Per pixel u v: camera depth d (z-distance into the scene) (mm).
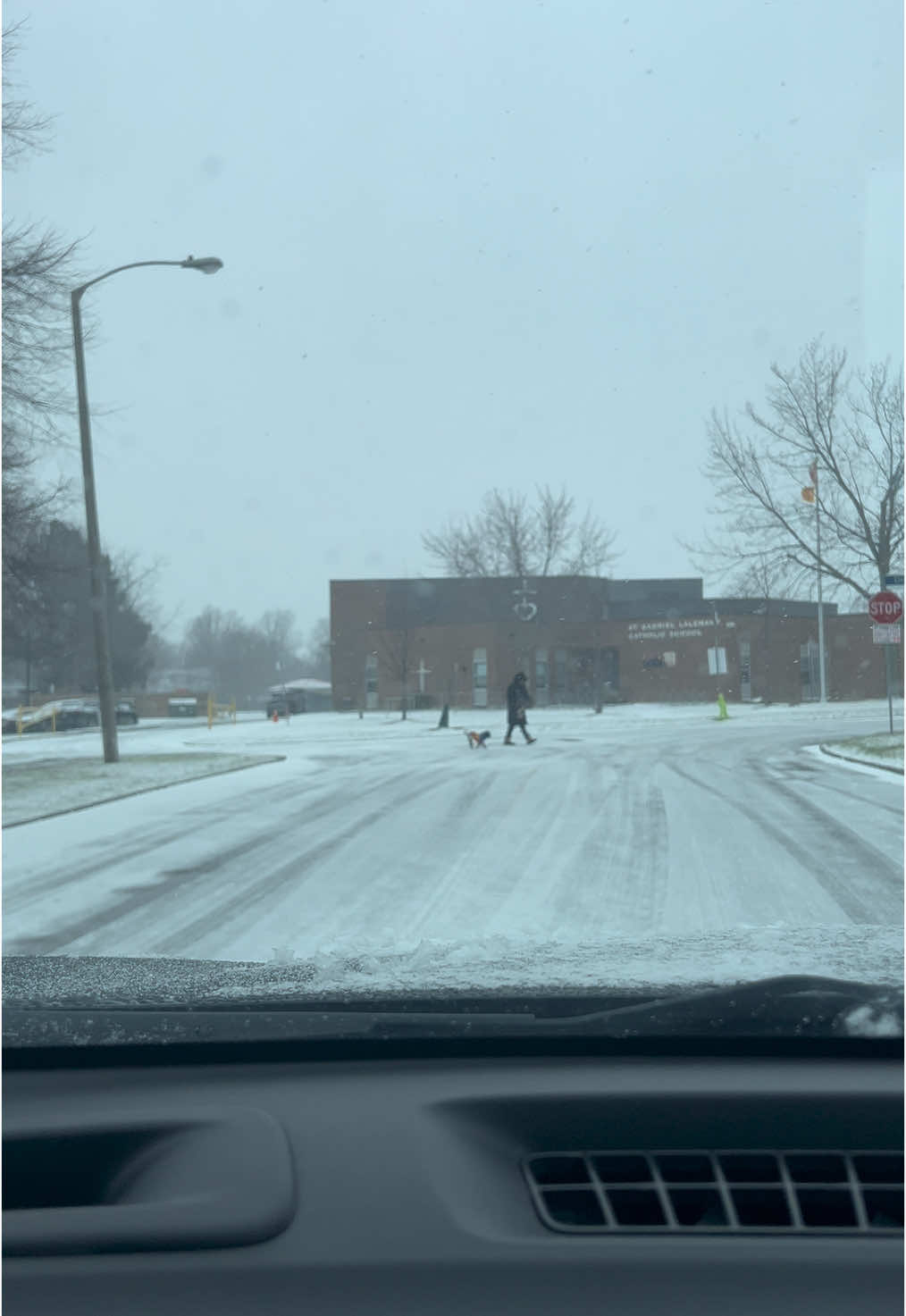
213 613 114375
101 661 23547
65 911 9297
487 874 10586
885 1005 2385
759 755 24266
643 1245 1847
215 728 46719
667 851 11648
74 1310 1752
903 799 15953
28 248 17719
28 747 33906
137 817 15383
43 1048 2385
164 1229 1839
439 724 42875
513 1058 2402
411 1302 1751
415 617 62188
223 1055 2414
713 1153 2092
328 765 24062
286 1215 1870
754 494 26156
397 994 2703
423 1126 2129
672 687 53938
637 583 62250
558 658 59469
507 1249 1828
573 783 18906
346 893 9805
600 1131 2141
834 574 25859
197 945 7926
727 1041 2354
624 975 2861
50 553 21297
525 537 63750
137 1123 2148
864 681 44094
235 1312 1741
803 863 10828
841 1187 1978
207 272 20500
